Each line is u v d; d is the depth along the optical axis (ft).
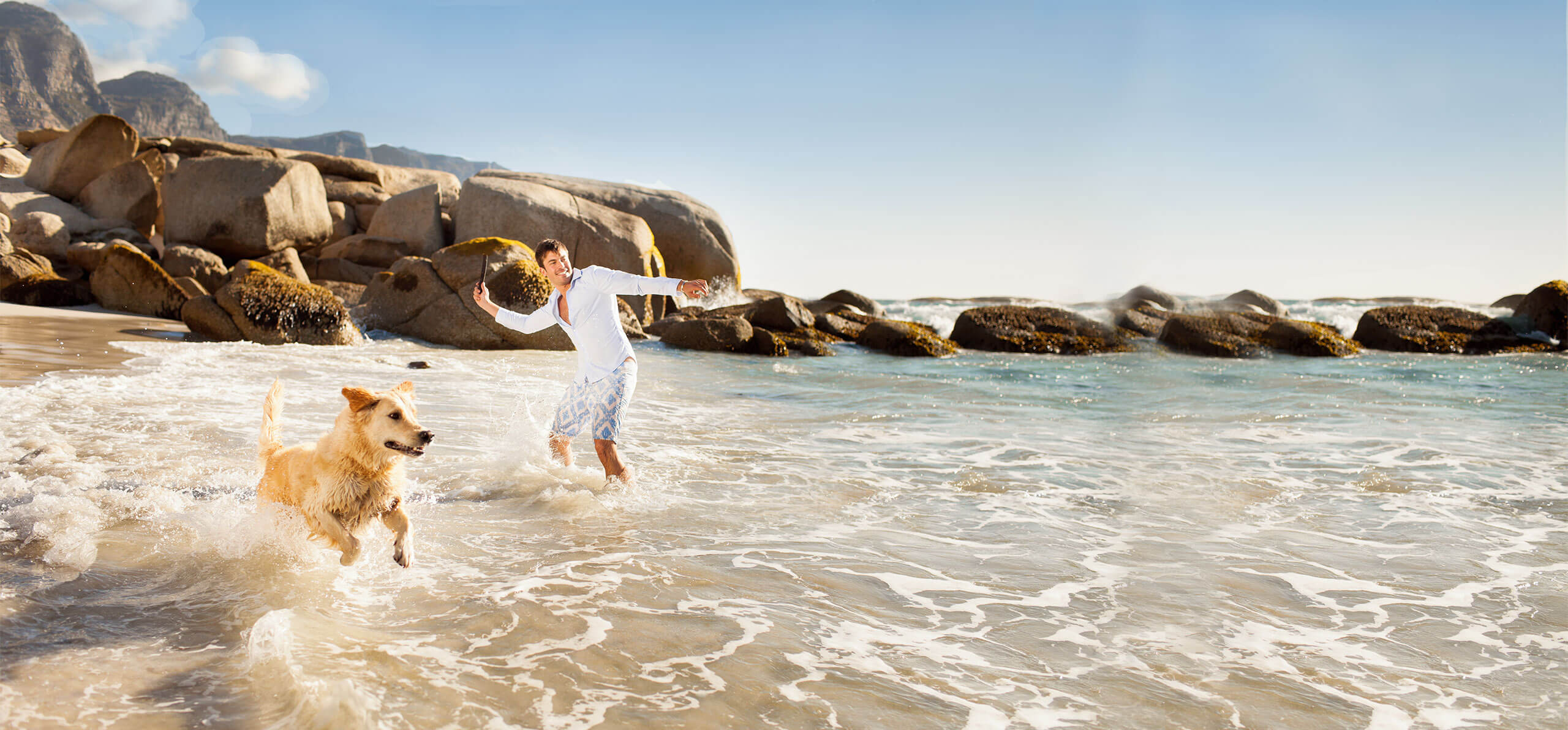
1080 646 10.64
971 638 10.83
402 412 12.51
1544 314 64.69
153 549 12.84
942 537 15.23
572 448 22.44
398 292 54.49
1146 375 44.98
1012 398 34.83
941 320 74.02
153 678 8.86
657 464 20.74
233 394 27.71
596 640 10.31
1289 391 37.63
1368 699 9.36
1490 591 12.73
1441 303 142.00
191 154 93.71
